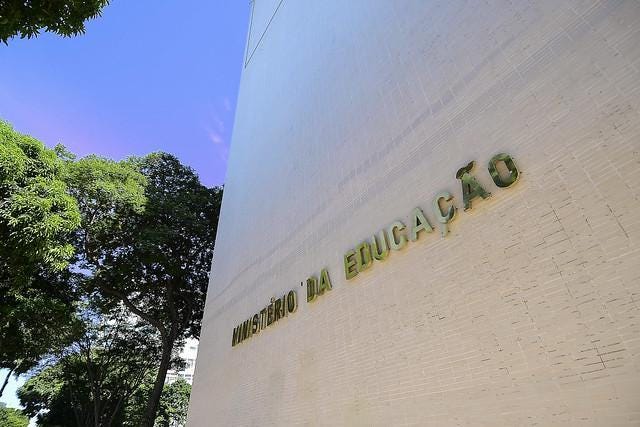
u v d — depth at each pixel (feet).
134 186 54.80
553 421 8.98
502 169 12.26
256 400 23.17
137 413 87.15
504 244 11.55
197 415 32.71
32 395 93.09
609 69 10.44
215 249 45.65
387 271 15.84
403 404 13.12
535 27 12.87
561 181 10.64
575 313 9.39
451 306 12.56
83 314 67.00
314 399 17.80
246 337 27.45
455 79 15.53
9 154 33.60
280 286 24.79
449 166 14.35
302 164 27.45
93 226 50.39
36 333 51.24
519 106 12.47
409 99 17.87
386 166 17.99
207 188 69.21
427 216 14.61
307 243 23.06
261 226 31.86
